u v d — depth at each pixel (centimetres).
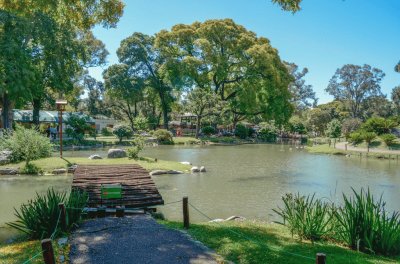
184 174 2220
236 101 6294
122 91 6209
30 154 2245
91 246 748
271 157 3522
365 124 5012
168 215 1267
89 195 1186
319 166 2866
